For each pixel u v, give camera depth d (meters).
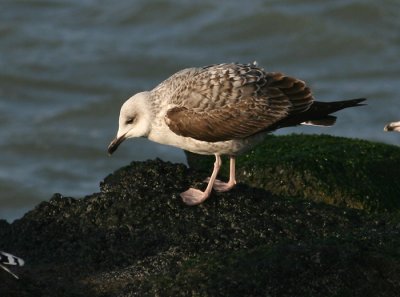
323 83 29.22
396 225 12.42
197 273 10.66
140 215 12.73
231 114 13.38
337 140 16.31
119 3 34.94
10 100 28.36
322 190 14.73
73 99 28.39
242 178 15.09
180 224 12.49
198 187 13.52
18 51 31.42
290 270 10.63
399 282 10.72
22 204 23.12
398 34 32.38
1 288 10.83
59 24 33.59
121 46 31.75
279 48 31.69
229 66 13.70
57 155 25.28
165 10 34.22
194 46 31.84
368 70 30.02
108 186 13.55
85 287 11.36
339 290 10.55
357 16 33.28
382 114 26.80
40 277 11.69
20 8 34.81
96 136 26.25
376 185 14.98
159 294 10.46
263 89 13.45
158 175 13.60
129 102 13.82
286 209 12.93
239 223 12.37
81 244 12.48
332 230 12.30
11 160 24.97
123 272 11.50
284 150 15.89
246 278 10.51
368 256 10.95
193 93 13.43
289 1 34.22
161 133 13.77
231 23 33.00
